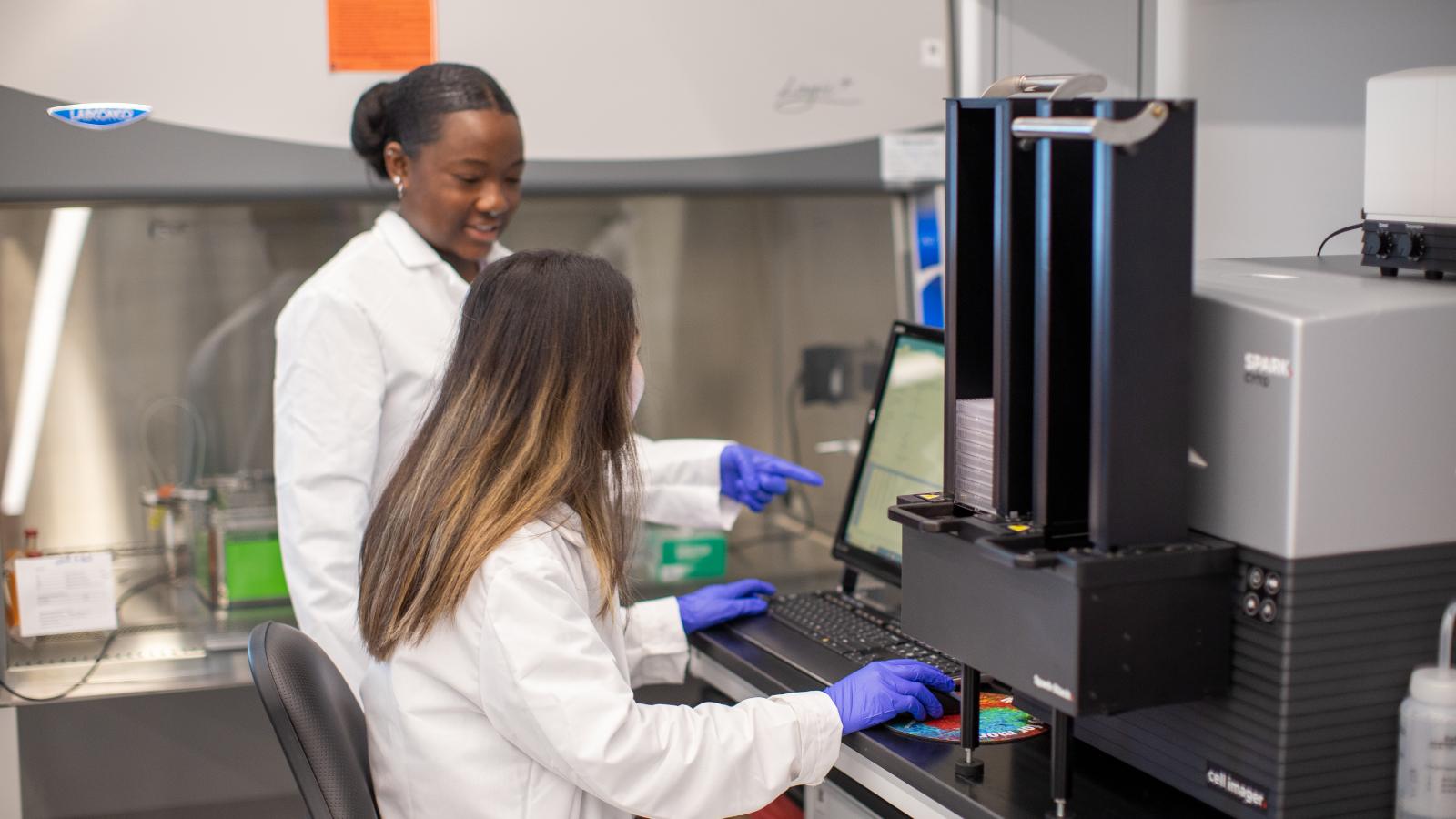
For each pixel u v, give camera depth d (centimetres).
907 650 170
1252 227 191
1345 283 122
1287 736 111
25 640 228
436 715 134
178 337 254
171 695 246
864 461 204
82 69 209
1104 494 111
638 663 181
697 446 217
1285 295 116
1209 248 200
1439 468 113
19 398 246
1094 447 111
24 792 240
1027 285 119
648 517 216
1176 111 108
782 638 179
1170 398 112
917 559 129
